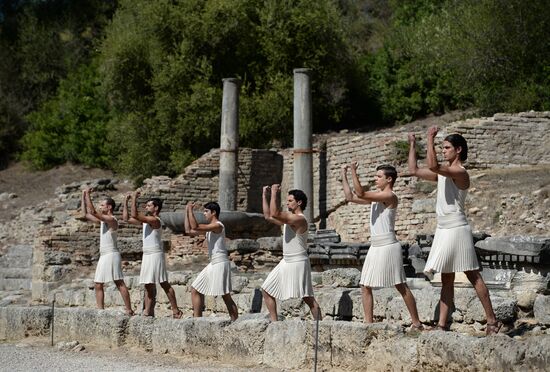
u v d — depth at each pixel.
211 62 39.66
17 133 55.09
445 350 9.55
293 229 12.54
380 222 11.23
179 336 13.73
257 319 12.58
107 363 12.84
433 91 42.22
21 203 44.78
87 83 51.38
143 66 40.94
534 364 8.65
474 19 35.50
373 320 12.34
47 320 17.58
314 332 11.38
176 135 39.19
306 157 30.69
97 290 17.36
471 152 29.05
